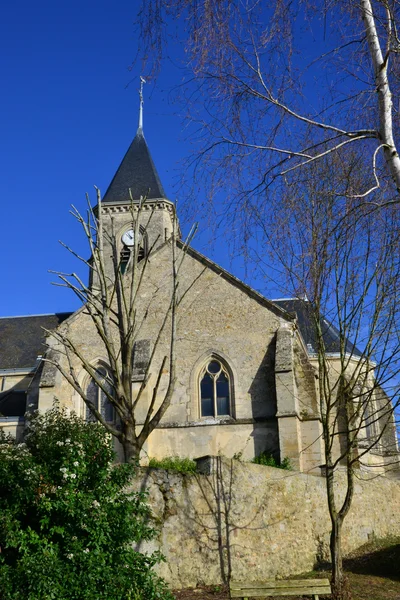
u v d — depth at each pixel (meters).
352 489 14.12
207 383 24.61
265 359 24.36
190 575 14.08
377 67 9.52
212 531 14.71
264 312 24.95
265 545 15.47
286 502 16.39
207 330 25.08
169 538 14.08
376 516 19.88
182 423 23.80
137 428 23.62
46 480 11.16
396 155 9.45
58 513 10.91
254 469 16.12
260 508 15.74
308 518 16.80
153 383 24.48
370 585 14.62
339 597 13.10
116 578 10.45
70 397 24.91
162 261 26.25
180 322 25.30
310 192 12.33
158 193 39.06
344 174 11.52
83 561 10.30
